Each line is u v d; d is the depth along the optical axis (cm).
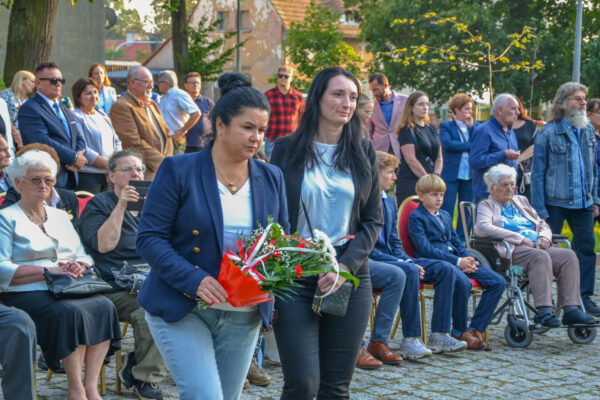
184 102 1006
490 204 686
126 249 500
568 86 735
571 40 3134
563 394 515
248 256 284
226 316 303
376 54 3322
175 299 294
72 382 438
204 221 297
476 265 639
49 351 433
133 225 507
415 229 643
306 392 325
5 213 453
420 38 3128
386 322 579
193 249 297
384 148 973
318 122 349
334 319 339
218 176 305
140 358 466
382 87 972
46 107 720
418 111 895
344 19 3884
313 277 332
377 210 356
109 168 511
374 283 581
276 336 331
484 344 626
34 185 456
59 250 465
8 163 524
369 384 523
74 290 434
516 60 2983
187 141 1095
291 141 349
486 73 2998
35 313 432
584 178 741
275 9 3794
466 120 959
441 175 960
